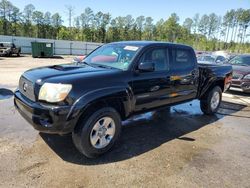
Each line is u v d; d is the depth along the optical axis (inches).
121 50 179.2
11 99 270.5
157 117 237.8
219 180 132.6
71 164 139.3
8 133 175.5
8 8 3442.4
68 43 1571.1
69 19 3157.0
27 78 147.7
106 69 160.4
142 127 207.3
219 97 261.4
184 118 239.8
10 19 3491.6
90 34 3644.2
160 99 186.9
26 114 139.9
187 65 211.8
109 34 3791.8
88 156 145.7
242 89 366.9
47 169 132.7
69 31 3577.8
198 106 287.4
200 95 235.8
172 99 199.9
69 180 124.3
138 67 165.2
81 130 138.3
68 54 1582.2
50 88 130.6
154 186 124.0
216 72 246.2
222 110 280.5
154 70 178.7
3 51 1016.9
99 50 199.0
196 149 169.3
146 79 170.1
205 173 138.7
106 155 152.6
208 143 181.3
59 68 158.6
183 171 139.4
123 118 165.2
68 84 132.0
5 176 124.2
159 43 187.5
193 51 220.8
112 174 132.0
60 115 128.3
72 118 130.8
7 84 361.1
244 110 286.4
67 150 154.8
